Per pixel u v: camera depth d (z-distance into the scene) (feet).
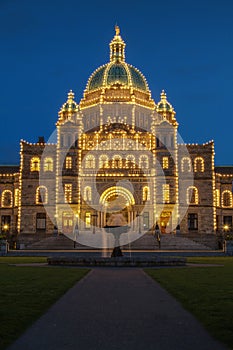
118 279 100.17
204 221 313.73
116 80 343.26
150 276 107.04
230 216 336.70
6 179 337.11
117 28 372.79
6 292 77.25
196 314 57.88
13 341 45.78
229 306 63.05
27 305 64.08
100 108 332.80
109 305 65.57
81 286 87.35
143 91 349.82
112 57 365.61
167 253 222.48
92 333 48.80
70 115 325.01
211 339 46.42
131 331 49.65
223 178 338.95
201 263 157.07
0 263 155.33
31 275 107.96
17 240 284.61
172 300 69.82
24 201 313.94
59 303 67.26
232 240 239.09
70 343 44.98
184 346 44.04
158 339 46.39
